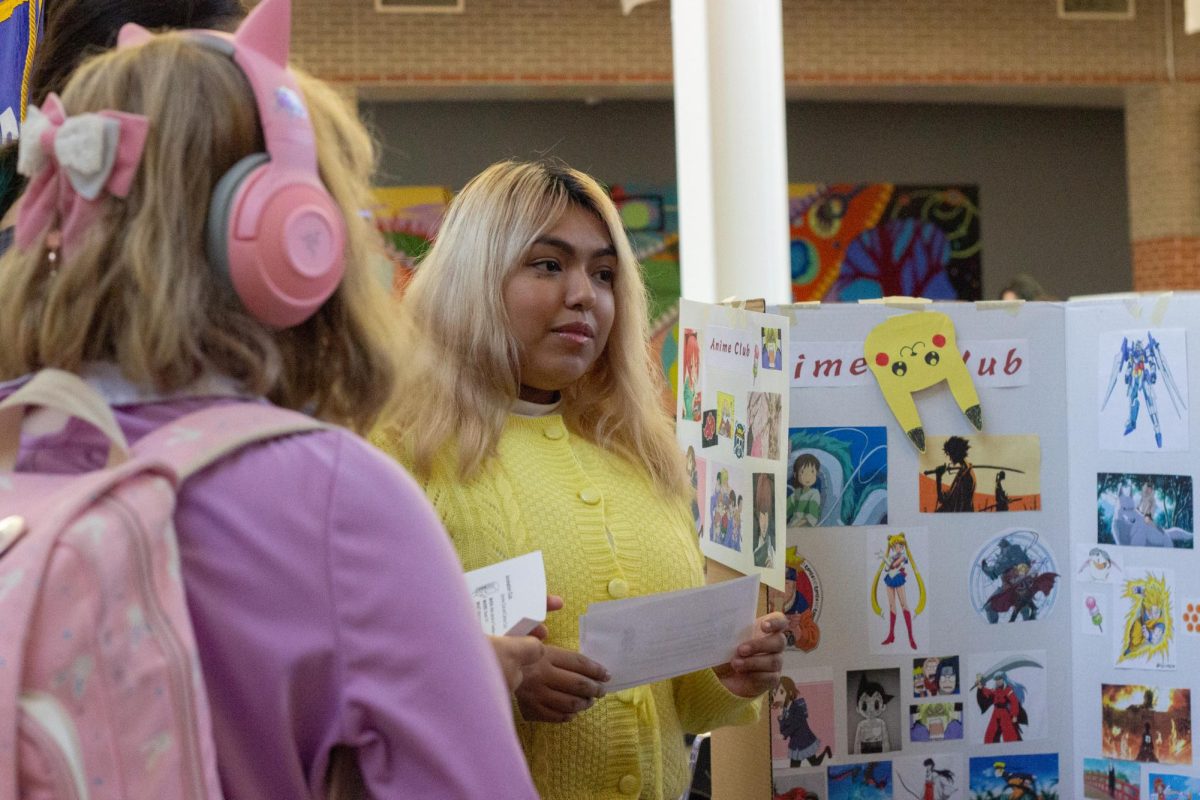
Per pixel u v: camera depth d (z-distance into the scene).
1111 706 2.11
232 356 0.86
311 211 0.86
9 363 0.87
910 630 2.10
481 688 0.85
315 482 0.83
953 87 11.20
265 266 0.84
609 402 1.93
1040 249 12.32
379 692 0.82
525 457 1.76
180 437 0.82
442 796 0.82
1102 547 2.11
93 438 0.85
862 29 10.77
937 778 2.11
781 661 1.79
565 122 11.61
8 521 0.78
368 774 0.83
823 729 2.09
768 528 1.96
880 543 2.10
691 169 3.06
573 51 10.45
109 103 0.86
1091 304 2.11
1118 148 12.41
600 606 1.51
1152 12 11.05
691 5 3.04
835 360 2.08
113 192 0.83
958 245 12.23
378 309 0.96
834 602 2.09
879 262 12.16
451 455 1.70
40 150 0.85
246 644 0.81
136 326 0.82
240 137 0.86
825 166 12.09
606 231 1.85
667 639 1.60
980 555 2.12
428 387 1.70
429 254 1.82
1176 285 11.09
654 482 1.91
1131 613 2.09
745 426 2.05
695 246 3.06
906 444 2.10
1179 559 2.06
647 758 1.71
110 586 0.75
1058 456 2.13
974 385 2.10
